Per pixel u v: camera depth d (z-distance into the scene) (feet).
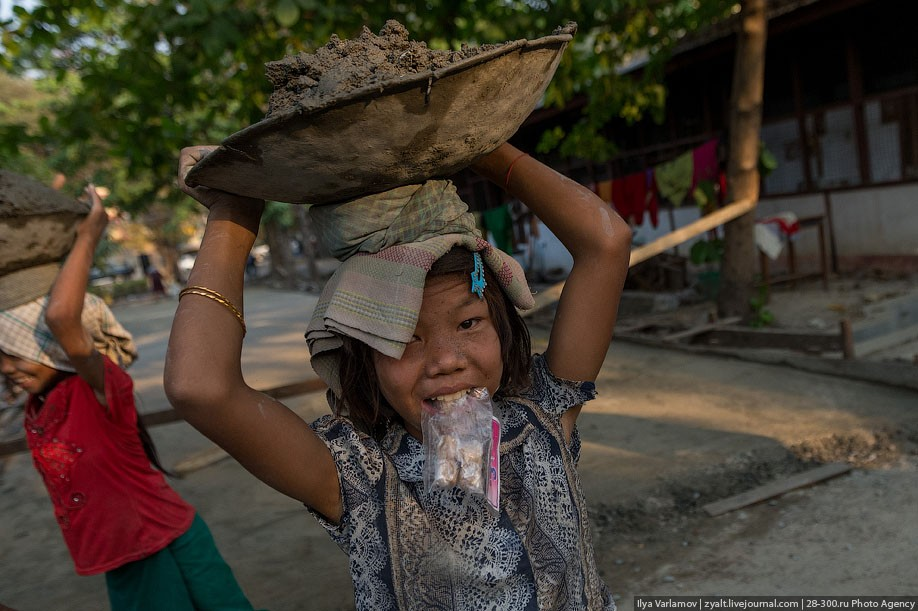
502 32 20.81
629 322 29.60
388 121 2.92
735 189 24.94
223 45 16.67
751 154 24.54
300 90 3.24
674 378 20.17
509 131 3.47
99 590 12.19
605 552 11.35
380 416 4.00
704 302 32.96
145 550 7.38
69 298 7.16
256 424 3.42
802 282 32.12
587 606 4.02
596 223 4.12
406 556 3.69
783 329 23.34
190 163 3.84
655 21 26.32
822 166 34.01
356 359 3.80
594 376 4.28
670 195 29.63
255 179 3.27
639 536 11.72
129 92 19.57
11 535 14.87
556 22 21.07
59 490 7.30
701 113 38.78
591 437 16.19
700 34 34.06
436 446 3.57
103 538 7.30
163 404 25.27
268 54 19.01
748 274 25.39
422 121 2.98
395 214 3.46
